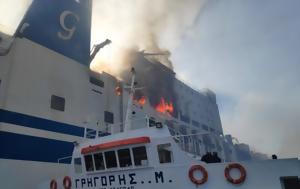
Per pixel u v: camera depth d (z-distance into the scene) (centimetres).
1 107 1836
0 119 1803
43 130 2011
